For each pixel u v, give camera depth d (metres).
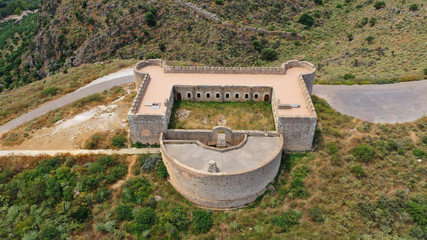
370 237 32.72
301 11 110.19
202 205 38.66
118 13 101.25
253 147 41.28
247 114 49.56
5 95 72.00
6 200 38.56
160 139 42.41
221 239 34.34
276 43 93.19
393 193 36.53
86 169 41.50
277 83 51.44
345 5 112.12
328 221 34.97
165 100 45.25
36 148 45.88
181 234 35.03
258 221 36.00
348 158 41.53
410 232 32.88
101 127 49.44
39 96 61.50
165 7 101.19
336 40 92.12
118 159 43.53
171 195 39.47
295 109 44.03
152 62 58.38
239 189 37.06
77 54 101.88
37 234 34.81
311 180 39.72
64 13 112.56
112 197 38.84
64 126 50.25
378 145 42.12
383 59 70.00
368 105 52.00
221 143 44.06
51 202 37.84
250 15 102.06
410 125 45.91
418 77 57.50
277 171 41.34
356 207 35.75
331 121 48.19
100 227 35.31
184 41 93.75
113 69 72.38
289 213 36.16
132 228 34.97
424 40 70.81
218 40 90.06
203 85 50.94
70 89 63.31
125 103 55.94
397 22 83.50
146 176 41.34
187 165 38.16
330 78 63.06
